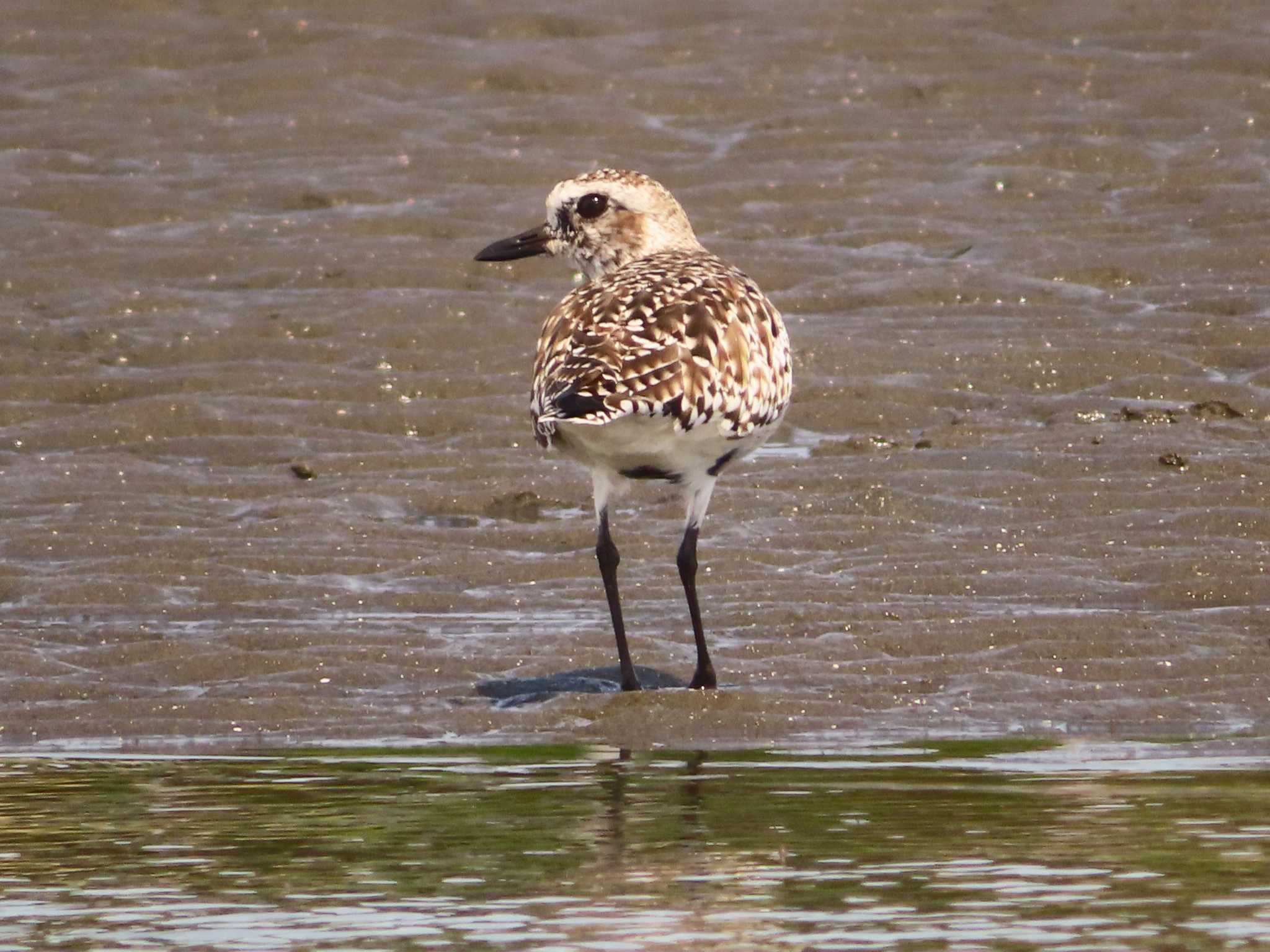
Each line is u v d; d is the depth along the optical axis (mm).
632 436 10547
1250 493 14352
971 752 9789
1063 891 7383
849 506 14555
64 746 10289
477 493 15117
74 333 18984
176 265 21047
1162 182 23188
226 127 25844
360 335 18797
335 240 21719
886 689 11086
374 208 22812
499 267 20891
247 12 29828
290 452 16234
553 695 11055
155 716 10766
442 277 20641
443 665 11570
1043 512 14266
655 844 8109
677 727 10422
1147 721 10469
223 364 18156
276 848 8164
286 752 10055
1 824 8609
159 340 18781
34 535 14086
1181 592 12664
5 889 7637
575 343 10500
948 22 29297
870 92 26672
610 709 10633
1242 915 7090
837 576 13094
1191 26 28781
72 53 28516
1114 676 11141
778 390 11086
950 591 12875
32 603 12945
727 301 10828
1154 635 11664
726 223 22250
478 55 28031
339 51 28156
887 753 9805
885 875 7613
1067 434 15922
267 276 20750
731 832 8273
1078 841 8047
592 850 8039
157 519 14562
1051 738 10133
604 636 12023
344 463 15844
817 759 9695
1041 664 11344
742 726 10430
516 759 9828
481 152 24578
